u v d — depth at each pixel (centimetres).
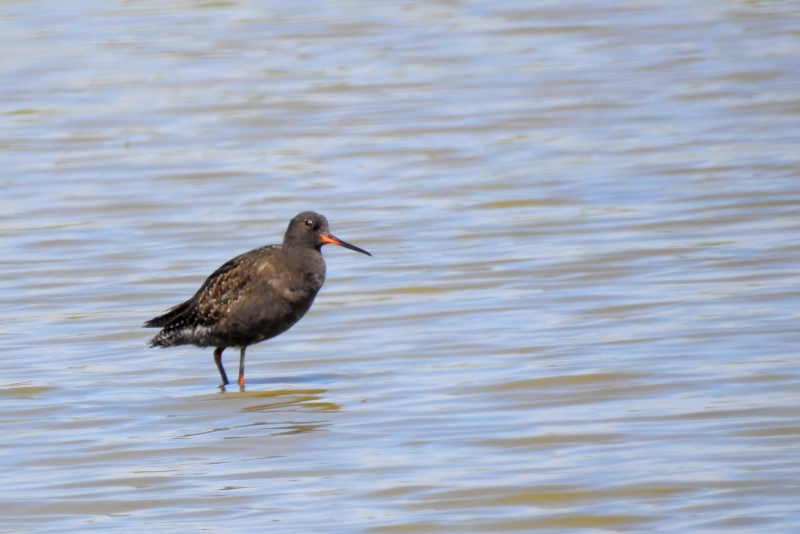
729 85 2827
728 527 966
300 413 1276
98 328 1598
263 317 1381
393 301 1672
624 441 1153
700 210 2030
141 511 1039
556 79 2934
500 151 2461
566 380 1333
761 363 1350
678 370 1344
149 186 2308
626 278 1714
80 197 2250
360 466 1120
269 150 2530
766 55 3027
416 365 1417
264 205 2181
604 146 2456
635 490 1042
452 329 1539
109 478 1114
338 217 2105
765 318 1502
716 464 1084
